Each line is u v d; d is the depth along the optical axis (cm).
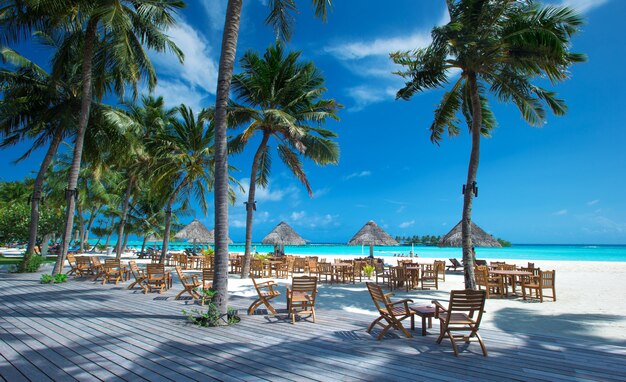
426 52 988
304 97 1549
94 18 1240
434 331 574
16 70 1352
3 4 1158
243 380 372
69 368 405
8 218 2256
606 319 701
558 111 1012
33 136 1580
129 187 2195
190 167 1873
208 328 589
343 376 383
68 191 1247
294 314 648
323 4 825
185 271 1762
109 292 975
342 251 6675
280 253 2122
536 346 495
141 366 412
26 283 1143
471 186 948
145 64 1405
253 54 1522
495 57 930
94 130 1527
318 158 1641
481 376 383
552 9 842
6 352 460
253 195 1510
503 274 1009
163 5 1338
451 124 1293
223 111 657
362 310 788
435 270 1153
